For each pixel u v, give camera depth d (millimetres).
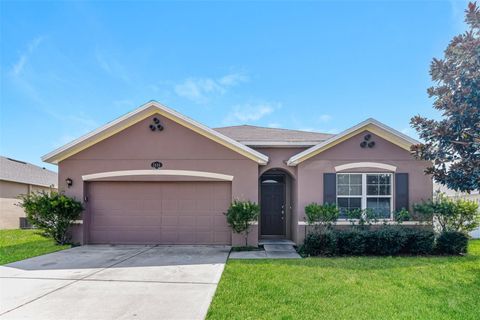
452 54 8188
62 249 11133
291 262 8961
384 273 7789
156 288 6707
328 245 10086
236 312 5371
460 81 8133
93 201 12289
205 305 5738
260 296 6113
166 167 12023
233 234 11680
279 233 13578
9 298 6164
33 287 6820
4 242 13180
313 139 12898
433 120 8688
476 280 7254
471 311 5449
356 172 11734
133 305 5762
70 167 12164
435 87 8555
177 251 10750
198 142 12062
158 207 12195
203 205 12133
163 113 12125
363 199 11727
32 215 11586
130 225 12188
